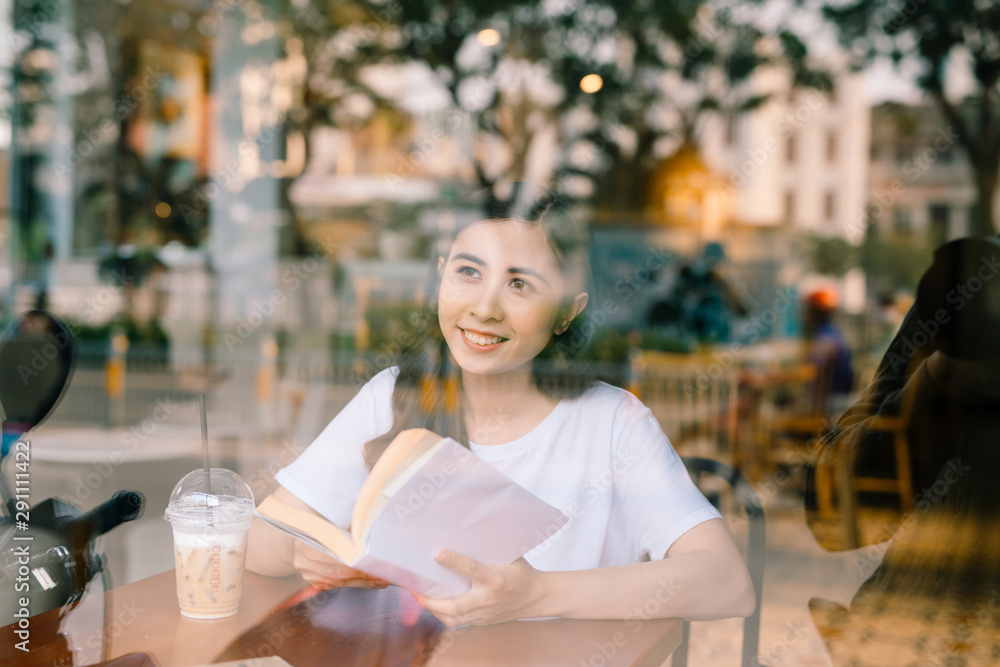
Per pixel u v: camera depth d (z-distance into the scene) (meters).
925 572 1.64
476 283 1.29
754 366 5.48
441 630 1.06
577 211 1.39
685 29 8.38
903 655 1.94
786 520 3.82
